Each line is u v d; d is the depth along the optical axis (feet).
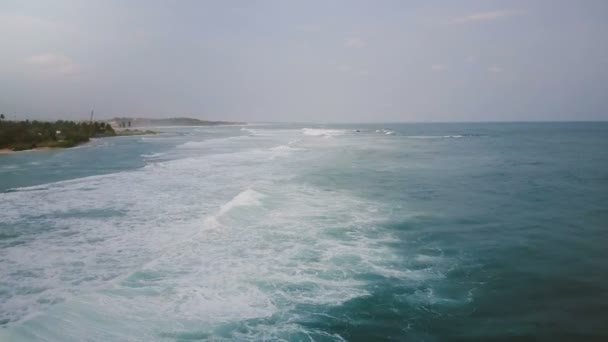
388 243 31.42
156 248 29.60
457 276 24.97
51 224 36.78
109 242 31.12
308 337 17.88
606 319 19.66
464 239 32.63
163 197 48.85
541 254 29.07
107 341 16.94
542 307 20.97
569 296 22.25
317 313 20.06
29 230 34.86
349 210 42.29
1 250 29.48
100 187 56.54
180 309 20.02
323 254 28.63
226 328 18.40
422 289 23.04
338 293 22.34
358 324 19.08
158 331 17.92
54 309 19.17
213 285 22.99
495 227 36.29
